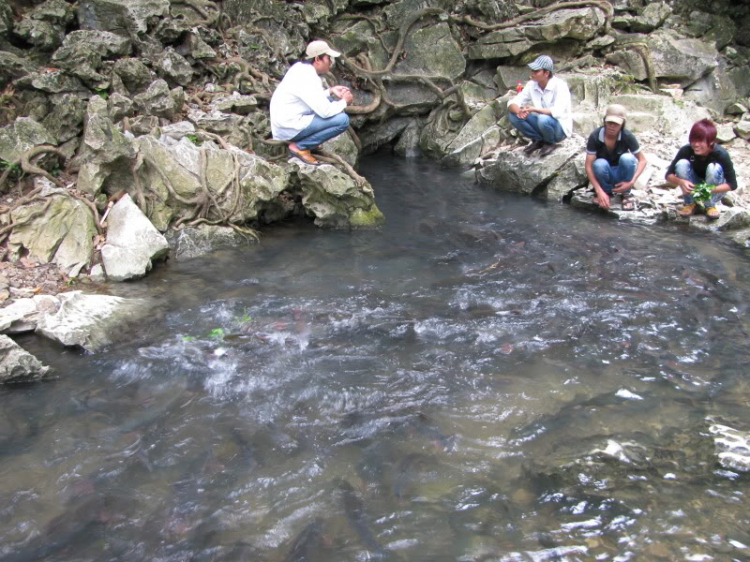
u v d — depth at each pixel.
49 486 3.04
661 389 3.77
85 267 5.37
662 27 10.13
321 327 4.55
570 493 2.94
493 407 3.62
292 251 6.16
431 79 10.27
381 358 4.15
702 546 2.63
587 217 7.10
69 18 7.39
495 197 8.06
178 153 6.29
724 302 4.90
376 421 3.51
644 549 2.62
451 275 5.51
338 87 7.04
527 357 4.14
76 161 6.07
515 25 10.14
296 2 9.98
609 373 3.95
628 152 6.92
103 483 3.06
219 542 2.70
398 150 10.55
